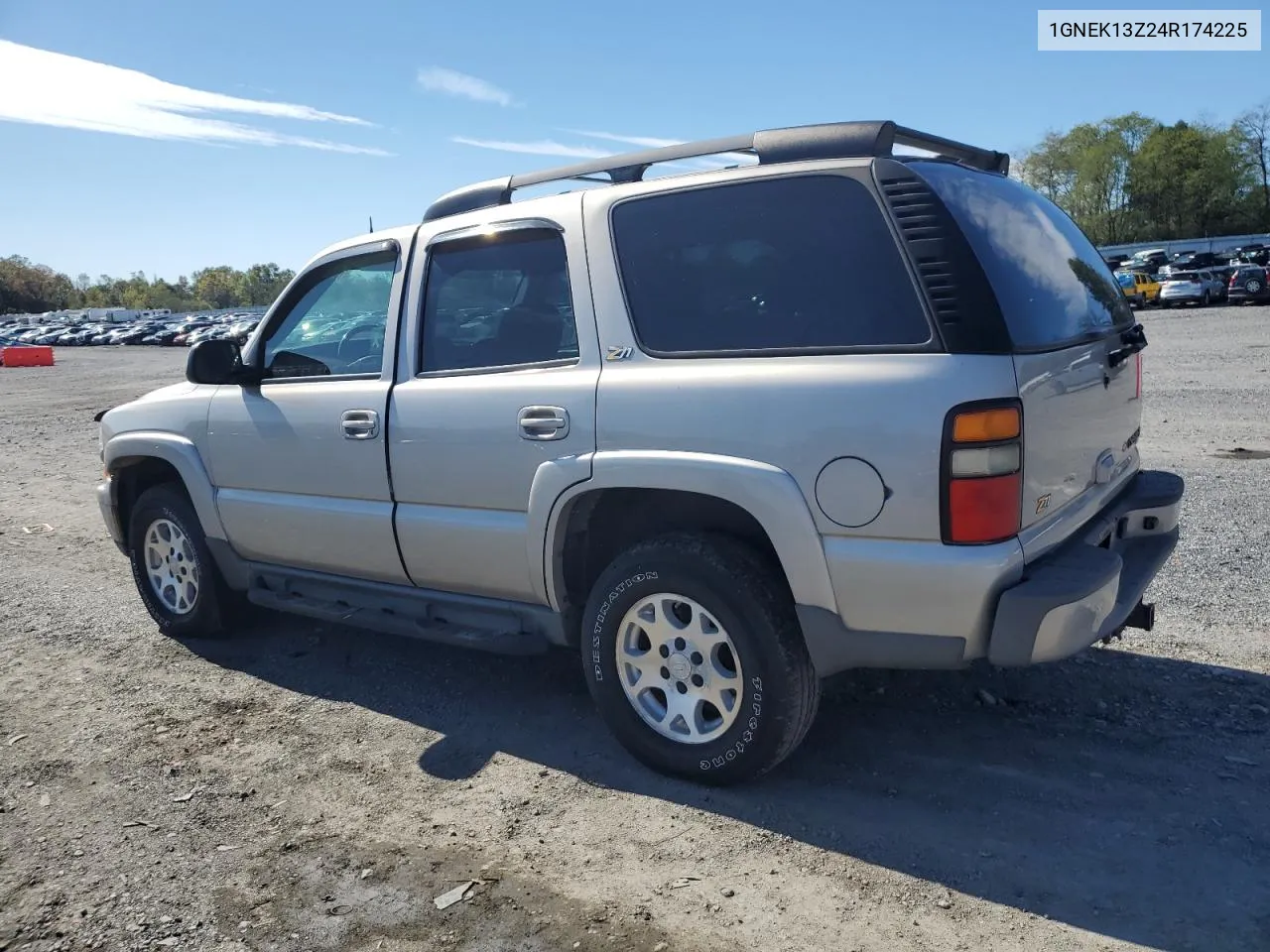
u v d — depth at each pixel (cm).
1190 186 8100
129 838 328
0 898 297
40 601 608
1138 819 307
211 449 474
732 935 263
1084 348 328
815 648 311
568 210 363
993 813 315
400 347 406
